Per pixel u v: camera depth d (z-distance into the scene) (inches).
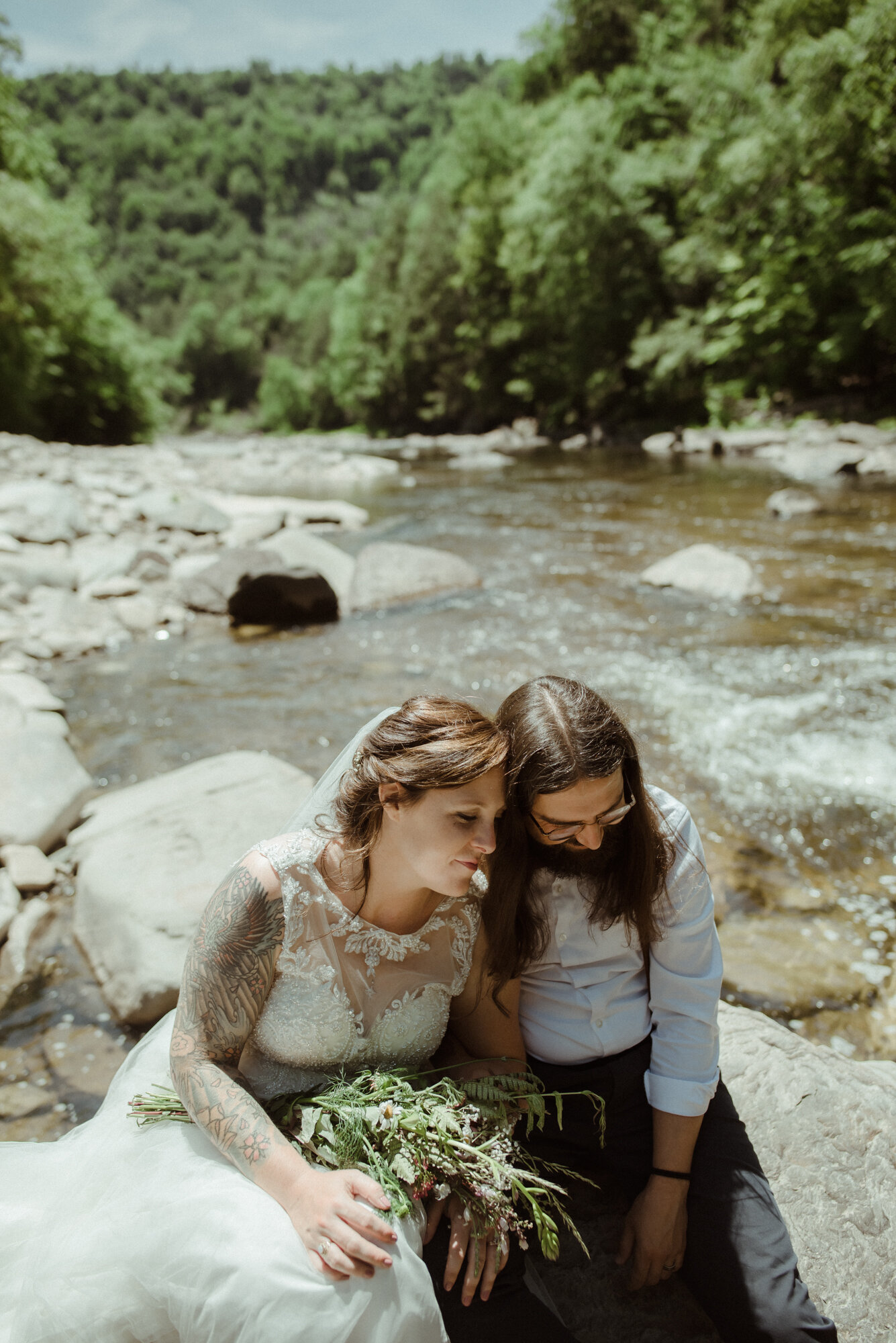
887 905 130.8
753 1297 58.9
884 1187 73.6
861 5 738.2
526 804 61.8
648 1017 70.9
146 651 279.1
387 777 57.2
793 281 839.1
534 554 387.5
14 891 134.6
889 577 312.0
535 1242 71.1
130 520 444.8
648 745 187.3
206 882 125.0
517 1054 71.1
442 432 1657.2
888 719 195.3
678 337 975.6
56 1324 54.9
